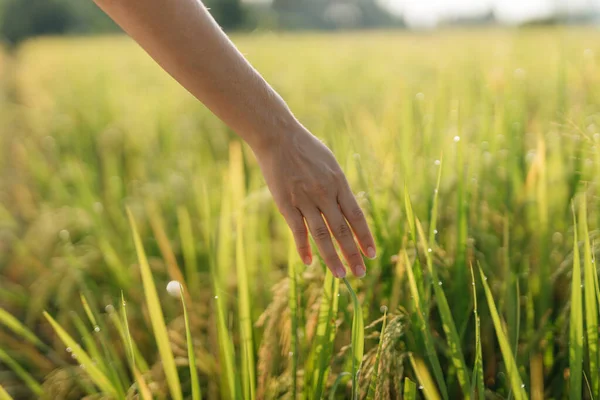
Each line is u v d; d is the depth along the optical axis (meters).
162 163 2.35
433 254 1.09
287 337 1.04
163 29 0.79
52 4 25.14
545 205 1.16
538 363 1.00
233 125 0.85
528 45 3.76
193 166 2.18
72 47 12.47
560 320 1.07
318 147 0.86
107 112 3.82
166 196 1.94
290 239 1.05
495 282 1.16
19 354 1.42
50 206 2.16
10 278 1.88
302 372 1.02
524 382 1.00
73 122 3.55
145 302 1.38
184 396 1.20
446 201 1.31
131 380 1.28
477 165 1.40
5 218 2.15
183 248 1.50
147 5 0.78
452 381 1.04
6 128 4.11
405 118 1.50
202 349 1.23
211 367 1.18
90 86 5.21
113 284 1.56
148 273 0.92
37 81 6.57
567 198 1.29
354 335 0.89
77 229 1.90
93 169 2.39
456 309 1.11
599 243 0.98
